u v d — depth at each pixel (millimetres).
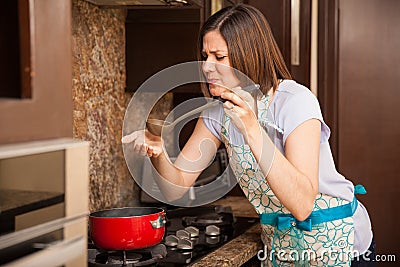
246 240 2264
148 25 2715
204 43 2000
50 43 1141
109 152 2652
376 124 3633
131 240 1806
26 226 1028
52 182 1082
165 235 2250
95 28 2502
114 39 2662
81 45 2404
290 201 1834
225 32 1943
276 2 3178
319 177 2098
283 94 2018
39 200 1054
